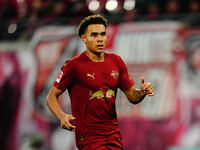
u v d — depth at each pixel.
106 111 14.21
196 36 27.42
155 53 27.86
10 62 30.69
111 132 14.22
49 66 29.86
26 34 30.83
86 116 14.21
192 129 26.66
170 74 27.41
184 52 27.44
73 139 28.83
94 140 14.11
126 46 28.39
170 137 26.94
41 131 29.48
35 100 29.86
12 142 30.09
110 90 14.31
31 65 30.31
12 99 30.31
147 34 28.31
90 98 14.16
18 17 34.66
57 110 14.10
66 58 29.56
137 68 27.94
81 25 14.48
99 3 32.12
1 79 30.70
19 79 30.38
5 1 35.03
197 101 26.81
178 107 27.02
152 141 27.23
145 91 13.79
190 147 26.53
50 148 29.27
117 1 31.89
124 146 27.56
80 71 14.19
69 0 33.31
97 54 14.32
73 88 14.41
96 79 14.16
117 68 14.62
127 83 14.90
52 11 33.72
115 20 29.08
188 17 27.91
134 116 27.50
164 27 28.17
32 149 29.53
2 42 31.08
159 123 27.17
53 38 30.20
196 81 27.00
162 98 27.28
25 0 34.59
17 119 30.08
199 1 31.23
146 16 28.73
